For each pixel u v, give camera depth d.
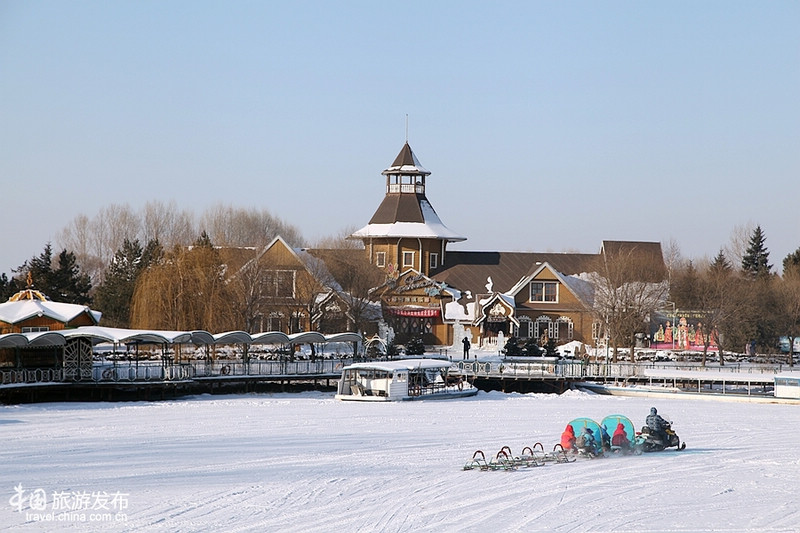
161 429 51.81
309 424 55.06
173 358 81.06
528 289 106.69
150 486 36.12
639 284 97.69
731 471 41.06
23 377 61.56
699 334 104.38
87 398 65.44
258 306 90.25
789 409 68.06
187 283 79.62
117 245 143.62
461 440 49.69
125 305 92.19
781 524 31.39
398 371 69.38
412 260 115.38
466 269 115.44
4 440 47.16
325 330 98.62
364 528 29.94
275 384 75.50
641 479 38.78
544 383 79.81
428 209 118.25
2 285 92.44
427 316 106.81
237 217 144.12
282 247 98.75
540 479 38.38
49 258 98.69
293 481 37.38
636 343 105.44
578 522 31.14
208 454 43.91
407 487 36.38
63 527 29.75
